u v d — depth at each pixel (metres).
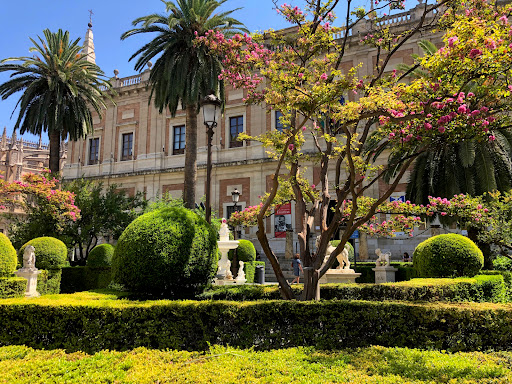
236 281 13.30
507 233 10.45
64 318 5.77
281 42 8.07
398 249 22.39
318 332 5.43
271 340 5.47
